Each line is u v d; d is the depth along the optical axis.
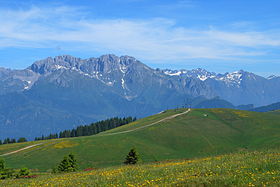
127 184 29.25
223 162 38.75
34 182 40.31
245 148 107.38
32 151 109.88
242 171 29.19
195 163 42.09
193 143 118.75
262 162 33.81
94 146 113.38
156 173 34.91
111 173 40.28
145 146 114.25
